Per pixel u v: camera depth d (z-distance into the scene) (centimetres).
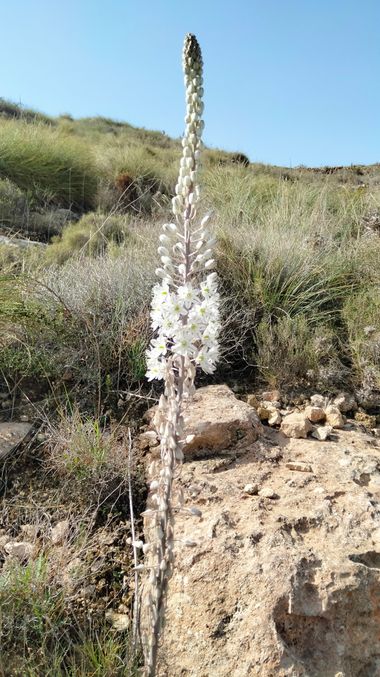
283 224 691
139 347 448
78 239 781
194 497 321
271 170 1616
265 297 530
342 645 248
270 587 257
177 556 282
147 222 818
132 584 296
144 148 1812
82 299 499
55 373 440
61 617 275
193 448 363
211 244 230
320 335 493
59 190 1195
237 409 391
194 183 230
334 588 256
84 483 347
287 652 241
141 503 345
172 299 229
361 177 1545
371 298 539
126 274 532
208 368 235
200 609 263
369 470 341
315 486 325
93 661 251
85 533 313
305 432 389
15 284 497
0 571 288
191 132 229
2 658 250
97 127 2911
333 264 591
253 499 315
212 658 249
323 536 288
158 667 255
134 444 386
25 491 349
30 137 1291
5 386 431
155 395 434
